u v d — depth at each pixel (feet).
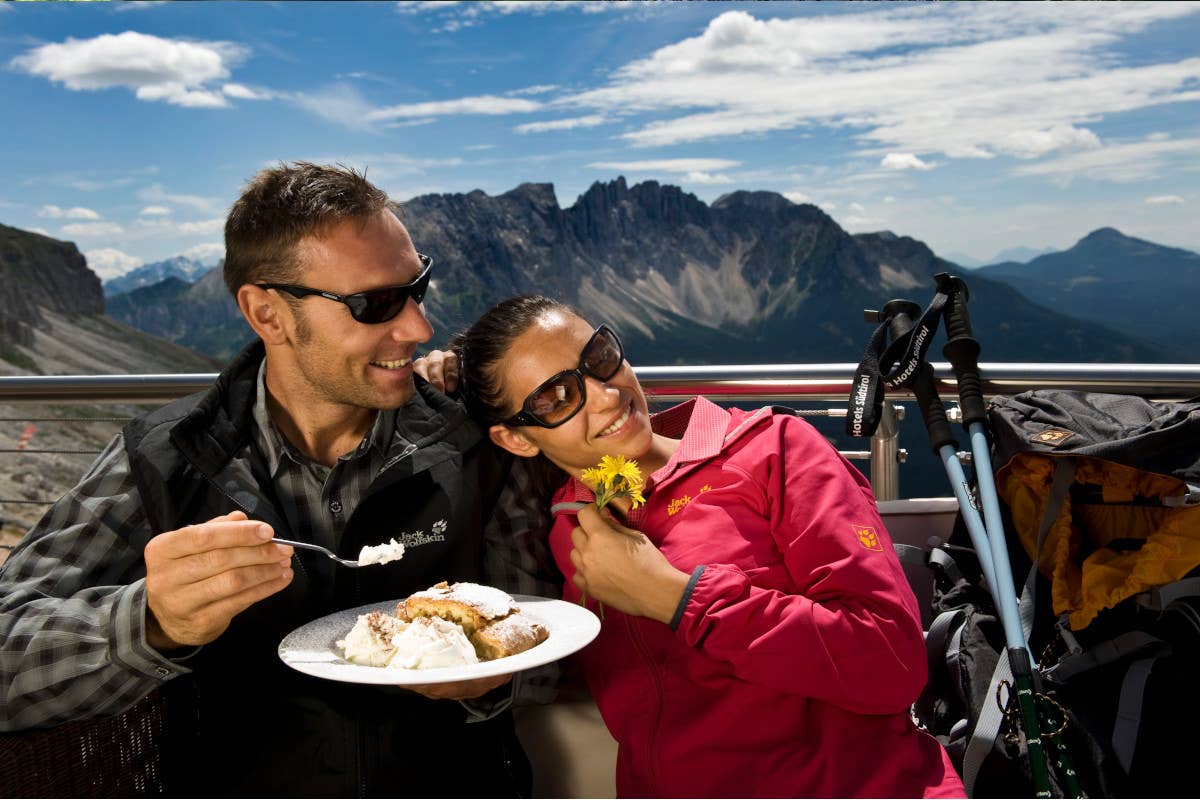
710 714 4.58
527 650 4.10
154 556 3.66
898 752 4.43
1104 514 5.80
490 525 5.44
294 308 4.62
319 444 5.13
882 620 4.34
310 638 4.19
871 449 7.29
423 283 4.90
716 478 5.03
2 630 4.03
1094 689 5.24
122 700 4.09
